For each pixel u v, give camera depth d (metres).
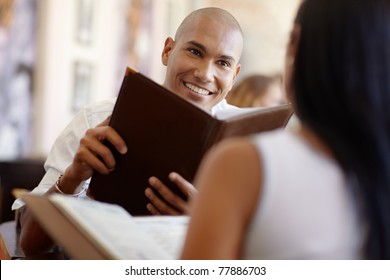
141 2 7.88
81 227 1.59
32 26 6.80
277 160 1.42
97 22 7.39
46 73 6.93
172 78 3.36
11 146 6.72
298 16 1.61
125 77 2.35
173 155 2.29
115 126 2.40
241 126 2.23
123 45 7.73
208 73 3.26
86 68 7.35
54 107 7.06
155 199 2.37
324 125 1.50
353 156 1.46
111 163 2.41
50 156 3.44
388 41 1.49
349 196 1.48
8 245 2.94
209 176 1.44
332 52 1.49
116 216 1.76
